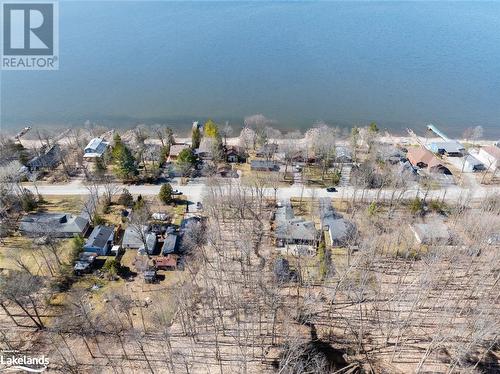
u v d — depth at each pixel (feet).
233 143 480.23
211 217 334.85
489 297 249.14
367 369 210.59
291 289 263.70
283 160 431.84
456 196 364.17
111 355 217.97
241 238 298.15
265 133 453.58
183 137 496.64
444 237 296.92
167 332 215.72
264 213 342.03
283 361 202.49
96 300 252.62
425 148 446.19
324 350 221.25
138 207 319.68
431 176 393.70
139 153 408.87
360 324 231.09
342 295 257.14
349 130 506.89
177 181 390.42
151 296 256.11
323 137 419.95
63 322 236.43
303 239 303.89
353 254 293.64
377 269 278.67
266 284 261.03
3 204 336.29
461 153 445.37
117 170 385.70
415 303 235.20
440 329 213.66
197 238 302.86
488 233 287.28
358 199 360.48
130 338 225.56
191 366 211.82
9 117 549.13
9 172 355.97
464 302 249.96
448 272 274.36
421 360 208.23
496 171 395.14
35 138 495.82
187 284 259.80
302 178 397.19
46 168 408.87
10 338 227.40
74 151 437.99
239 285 264.93
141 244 294.87
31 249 294.66
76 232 307.17
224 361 213.66
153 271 269.03
